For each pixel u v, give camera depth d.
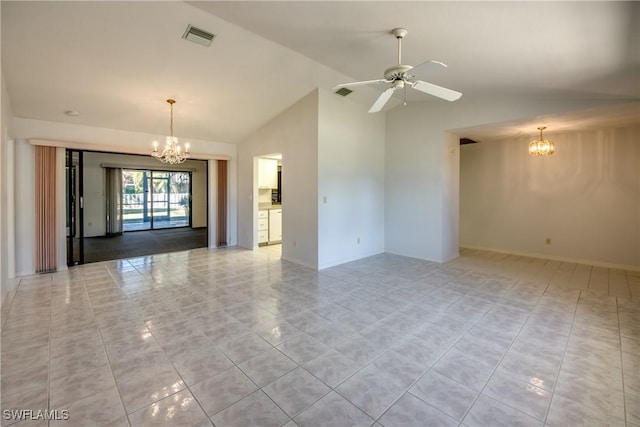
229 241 6.79
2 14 2.55
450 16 2.33
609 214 4.93
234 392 1.91
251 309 3.21
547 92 3.68
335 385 1.98
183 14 2.80
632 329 2.73
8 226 4.10
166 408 1.78
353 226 5.30
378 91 4.80
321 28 2.88
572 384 1.98
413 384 1.99
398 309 3.20
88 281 4.15
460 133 5.29
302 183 4.96
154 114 4.76
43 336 2.61
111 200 8.44
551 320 2.93
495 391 1.91
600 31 2.22
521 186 5.84
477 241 6.47
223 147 6.53
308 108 4.77
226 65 3.70
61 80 3.59
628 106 3.51
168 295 3.62
